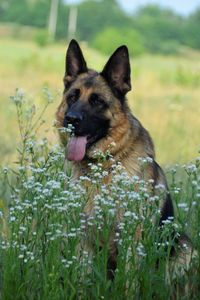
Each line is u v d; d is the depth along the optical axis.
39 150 7.58
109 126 8.25
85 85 8.50
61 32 103.19
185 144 13.91
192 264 6.57
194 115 20.84
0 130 16.27
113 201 6.49
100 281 6.11
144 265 6.20
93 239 6.73
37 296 6.20
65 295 6.02
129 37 72.75
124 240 6.17
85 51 65.50
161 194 6.56
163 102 26.23
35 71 42.47
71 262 5.94
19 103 7.82
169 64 60.25
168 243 6.27
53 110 17.45
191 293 6.54
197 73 37.81
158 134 16.00
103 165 7.96
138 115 20.94
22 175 7.04
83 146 8.16
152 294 6.37
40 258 6.26
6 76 37.50
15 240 6.18
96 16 107.00
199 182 6.43
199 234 6.42
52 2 105.75
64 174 6.55
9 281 6.12
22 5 116.12
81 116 8.17
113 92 8.52
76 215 6.25
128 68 8.55
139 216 6.31
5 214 7.42
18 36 98.44
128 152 8.03
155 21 105.12
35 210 6.21
